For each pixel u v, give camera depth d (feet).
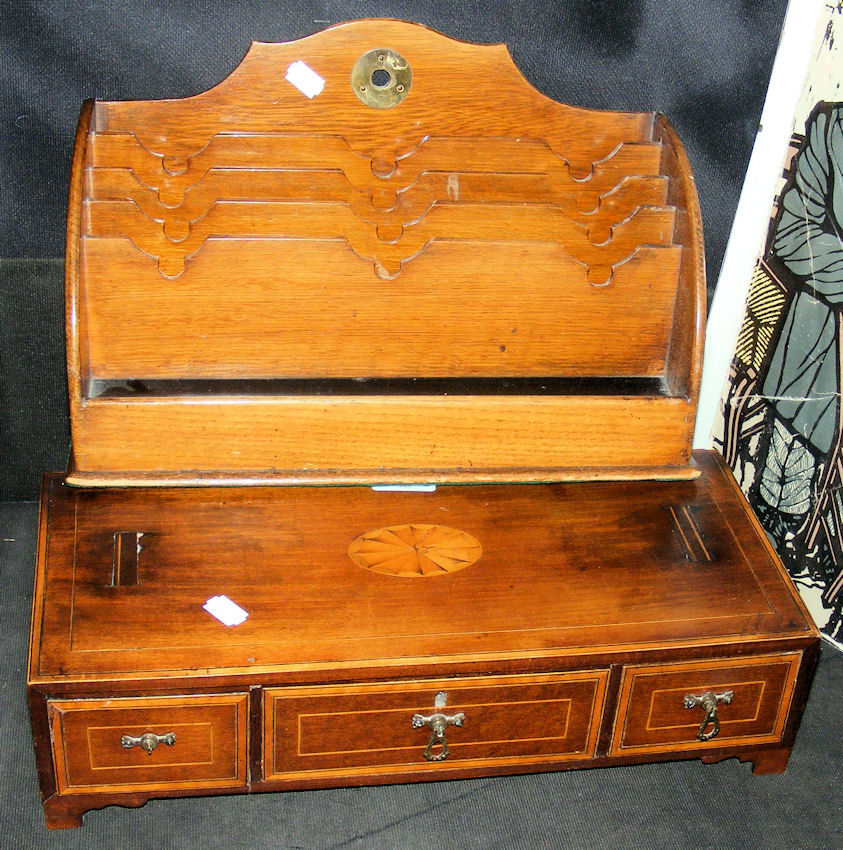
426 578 6.33
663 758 6.55
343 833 6.51
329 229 6.76
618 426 6.96
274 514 6.72
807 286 7.67
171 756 5.92
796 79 7.52
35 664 5.59
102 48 6.94
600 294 6.88
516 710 6.12
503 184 6.96
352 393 6.74
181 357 6.71
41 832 6.30
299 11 7.00
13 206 7.36
